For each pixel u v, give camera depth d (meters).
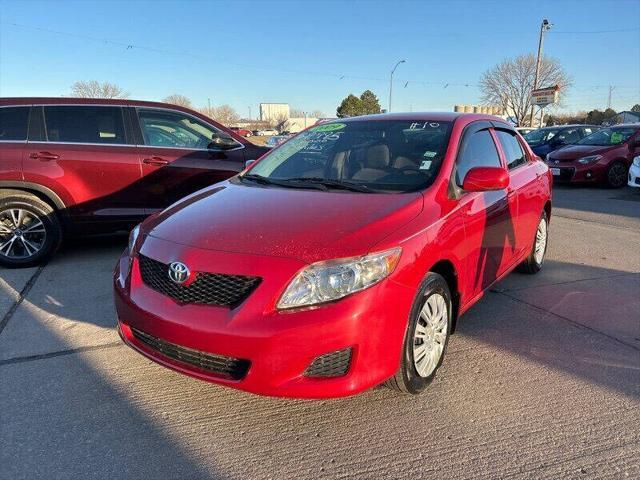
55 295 4.56
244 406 2.88
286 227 2.68
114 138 5.66
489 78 58.97
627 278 5.08
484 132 4.07
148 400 2.95
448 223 3.00
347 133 3.99
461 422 2.71
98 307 4.29
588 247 6.37
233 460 2.44
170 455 2.48
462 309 3.35
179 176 5.87
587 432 2.62
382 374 2.54
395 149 3.61
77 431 2.65
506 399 2.92
